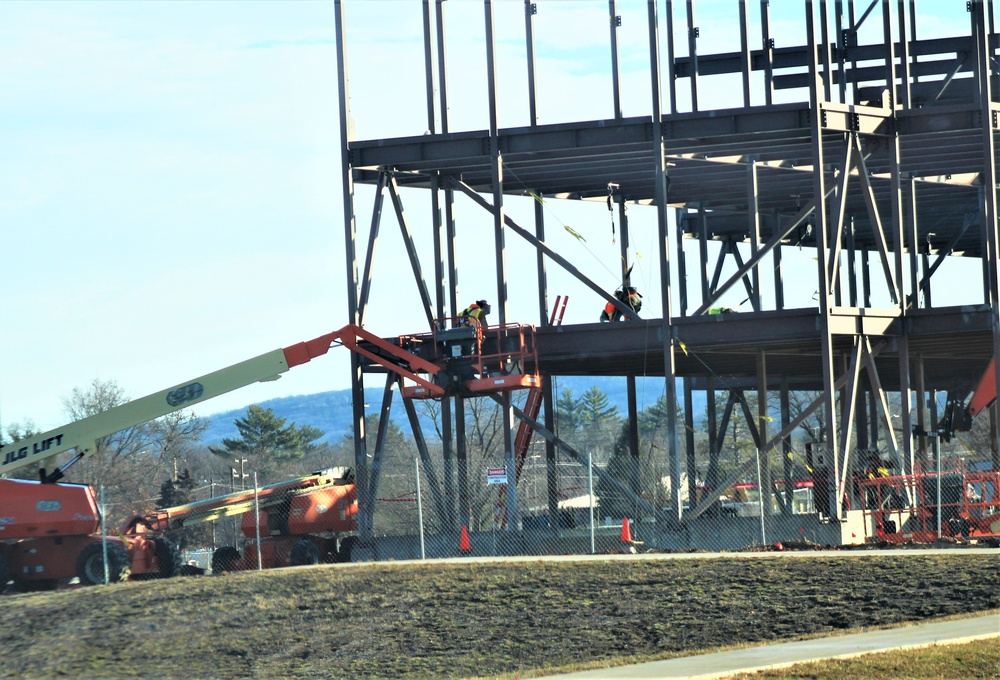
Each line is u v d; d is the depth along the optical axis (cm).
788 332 5712
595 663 3209
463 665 3397
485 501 6181
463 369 6012
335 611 3975
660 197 5844
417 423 6194
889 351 6034
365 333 5953
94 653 3688
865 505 5638
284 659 3572
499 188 6041
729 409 8556
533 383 5875
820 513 5484
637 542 5459
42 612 4122
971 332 5881
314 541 5703
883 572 3991
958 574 3888
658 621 3638
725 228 8356
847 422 5725
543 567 4359
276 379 5766
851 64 7494
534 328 5962
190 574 5362
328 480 5806
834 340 6028
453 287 6494
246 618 3941
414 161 6178
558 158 6238
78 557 5019
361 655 3559
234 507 5609
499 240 6025
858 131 5831
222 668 3516
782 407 8000
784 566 4178
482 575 4278
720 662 2948
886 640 3078
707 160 6303
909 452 5831
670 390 5778
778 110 5756
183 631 3847
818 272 5638
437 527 6134
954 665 2709
